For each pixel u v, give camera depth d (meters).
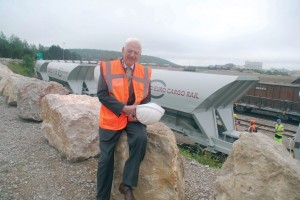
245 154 3.34
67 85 20.91
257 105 22.44
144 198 3.67
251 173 3.21
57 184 4.55
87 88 19.73
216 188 3.51
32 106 8.73
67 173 4.93
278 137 13.16
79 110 5.74
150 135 3.83
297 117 20.00
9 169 5.01
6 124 8.36
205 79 10.69
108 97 3.33
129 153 3.38
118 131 3.46
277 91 21.27
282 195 3.00
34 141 6.64
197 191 4.72
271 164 3.14
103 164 3.50
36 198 4.12
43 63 30.09
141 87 3.48
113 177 3.84
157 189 3.64
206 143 10.82
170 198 3.62
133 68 3.51
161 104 12.23
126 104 3.41
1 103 11.97
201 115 10.86
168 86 11.89
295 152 10.73
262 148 3.28
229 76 10.18
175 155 3.75
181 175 4.00
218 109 11.38
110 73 3.37
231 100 11.43
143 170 3.71
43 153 5.82
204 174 5.54
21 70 47.06
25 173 4.88
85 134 5.49
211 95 10.35
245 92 11.29
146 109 3.26
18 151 5.94
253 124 12.46
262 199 3.07
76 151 5.32
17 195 4.16
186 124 11.62
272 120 21.17
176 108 11.52
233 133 11.16
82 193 4.33
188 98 10.98
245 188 3.18
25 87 8.95
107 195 3.70
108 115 3.46
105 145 3.51
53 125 6.09
